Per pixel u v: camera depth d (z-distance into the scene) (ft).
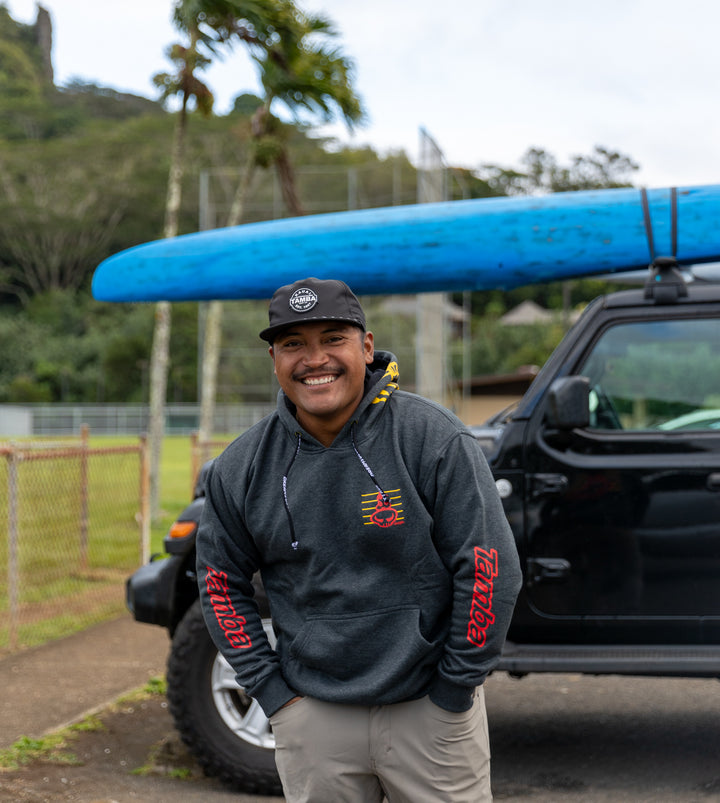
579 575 13.38
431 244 16.16
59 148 282.36
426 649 7.44
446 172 53.31
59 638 22.15
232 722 13.37
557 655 13.17
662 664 12.82
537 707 17.37
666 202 15.31
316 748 7.73
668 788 13.29
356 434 7.61
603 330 13.76
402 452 7.53
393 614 7.53
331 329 7.51
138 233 272.10
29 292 271.28
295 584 7.82
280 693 7.85
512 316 235.40
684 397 13.65
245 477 7.89
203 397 50.06
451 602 7.61
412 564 7.50
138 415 156.15
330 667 7.64
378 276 16.63
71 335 233.55
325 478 7.57
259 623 8.10
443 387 57.06
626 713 16.88
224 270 17.30
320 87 43.68
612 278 16.75
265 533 7.76
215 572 8.05
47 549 32.60
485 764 7.93
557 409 12.69
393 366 7.89
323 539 7.57
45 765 14.16
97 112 401.08
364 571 7.58
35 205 261.85
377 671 7.54
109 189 267.59
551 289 247.29
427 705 7.59
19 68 415.85
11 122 350.23
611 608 13.34
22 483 48.08
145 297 18.03
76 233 266.57
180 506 48.21
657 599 13.29
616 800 12.89
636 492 13.32
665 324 13.73
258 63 43.37
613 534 13.34
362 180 87.35
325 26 43.09
